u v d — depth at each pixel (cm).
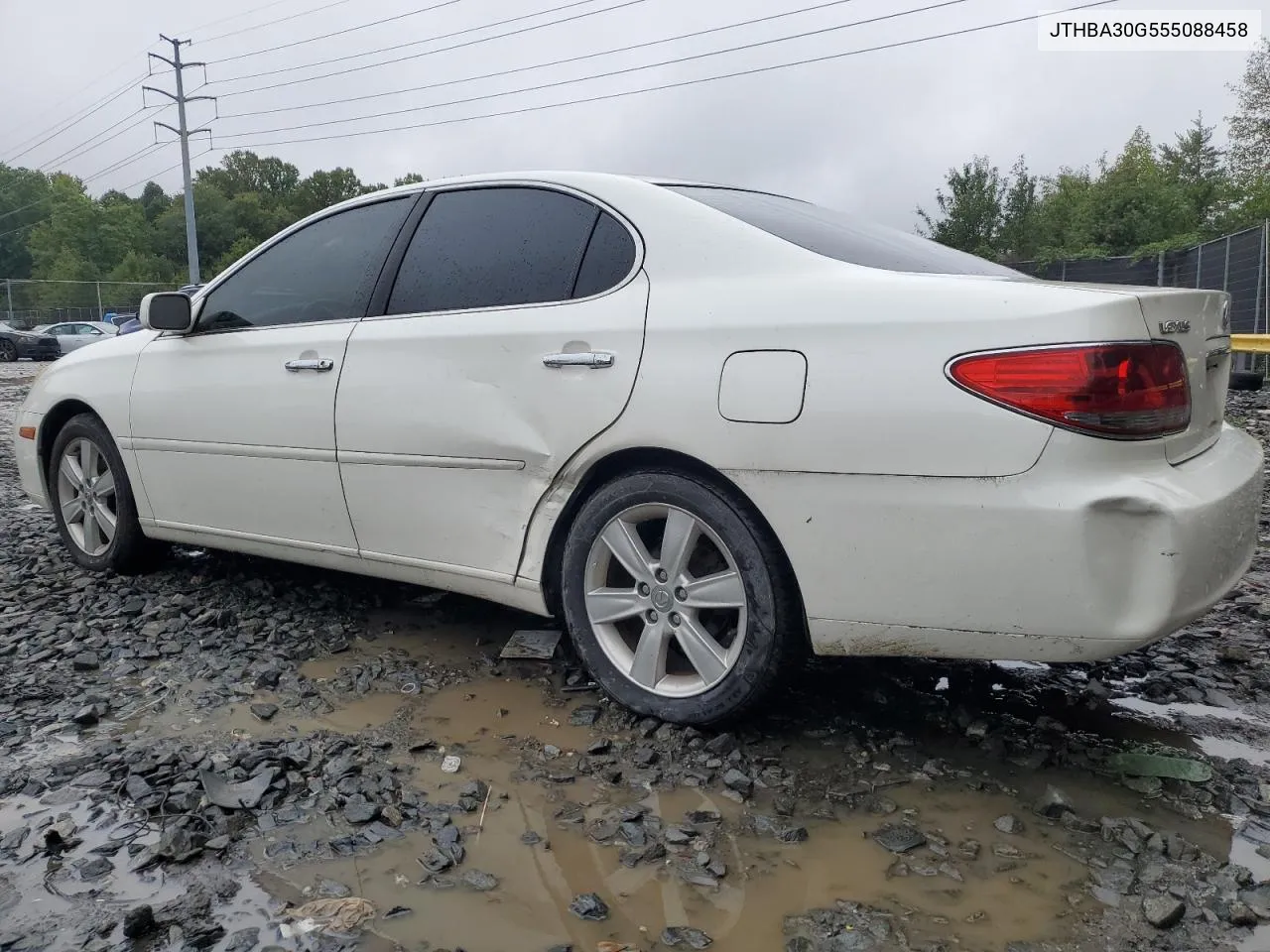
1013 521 215
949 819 228
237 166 9538
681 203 281
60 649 344
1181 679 309
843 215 328
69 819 228
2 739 273
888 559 232
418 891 200
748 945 183
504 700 298
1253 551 253
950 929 187
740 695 259
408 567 325
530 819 228
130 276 5859
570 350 279
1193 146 3803
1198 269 1667
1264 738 270
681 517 266
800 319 242
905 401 225
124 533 423
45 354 2853
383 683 312
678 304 264
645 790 241
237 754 258
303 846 216
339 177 9456
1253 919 187
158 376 396
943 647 233
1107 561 211
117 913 192
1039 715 284
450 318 310
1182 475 222
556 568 299
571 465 282
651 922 190
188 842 213
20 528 547
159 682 312
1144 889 199
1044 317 215
